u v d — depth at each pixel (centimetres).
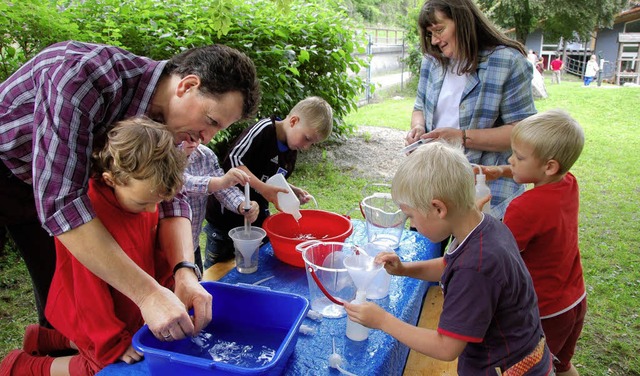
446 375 171
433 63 261
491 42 231
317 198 506
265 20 489
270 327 154
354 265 148
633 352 261
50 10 306
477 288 124
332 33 570
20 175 159
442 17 226
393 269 162
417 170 132
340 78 609
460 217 132
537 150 178
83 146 128
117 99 138
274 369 122
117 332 140
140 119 136
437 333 128
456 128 250
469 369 141
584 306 189
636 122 956
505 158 243
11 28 300
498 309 130
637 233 431
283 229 228
